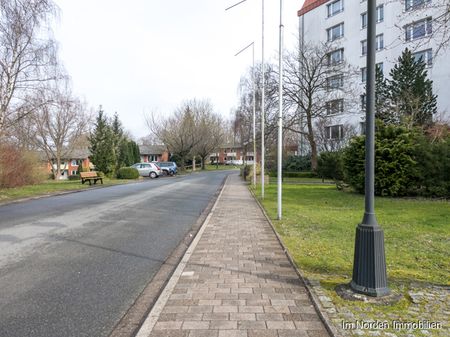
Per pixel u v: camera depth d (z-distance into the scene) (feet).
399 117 84.48
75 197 54.85
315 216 33.63
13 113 65.05
